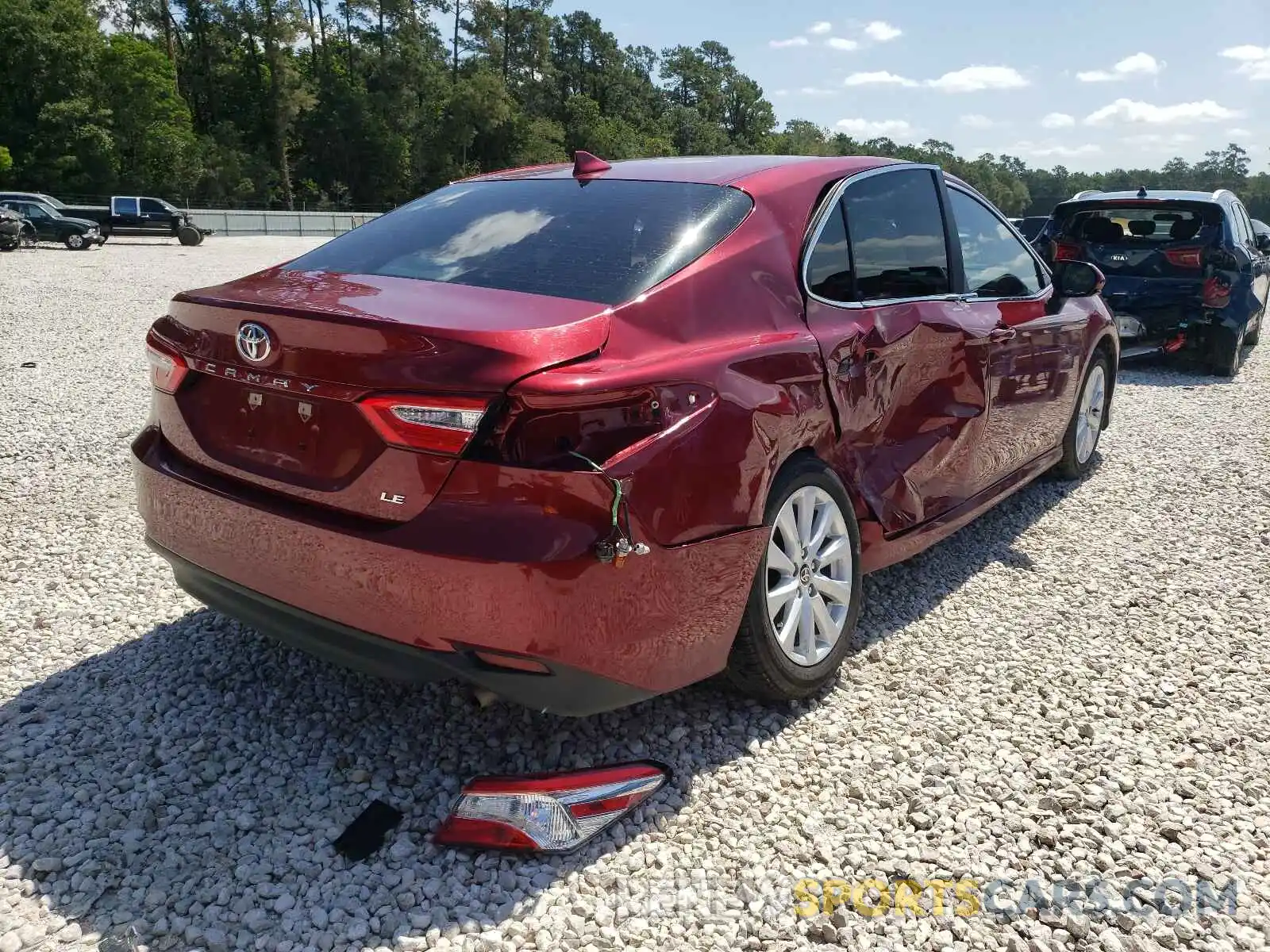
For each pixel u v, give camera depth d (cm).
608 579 236
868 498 335
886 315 343
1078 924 227
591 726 303
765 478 277
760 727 306
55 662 335
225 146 7612
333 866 240
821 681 319
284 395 256
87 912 221
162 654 342
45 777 269
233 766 278
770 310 297
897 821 264
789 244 314
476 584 228
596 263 283
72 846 242
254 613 274
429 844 248
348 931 218
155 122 6600
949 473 389
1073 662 356
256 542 261
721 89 14838
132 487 521
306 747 290
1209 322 912
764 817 264
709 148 13412
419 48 8981
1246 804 276
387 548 234
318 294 272
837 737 302
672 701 320
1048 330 467
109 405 718
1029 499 542
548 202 327
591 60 12838
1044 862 250
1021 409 448
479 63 9769
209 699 314
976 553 462
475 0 9569
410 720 305
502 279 281
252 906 225
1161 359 1030
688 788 275
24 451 582
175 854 241
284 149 8194
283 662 339
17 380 805
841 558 323
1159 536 488
